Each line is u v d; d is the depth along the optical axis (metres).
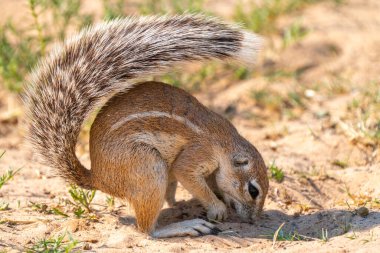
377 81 17.02
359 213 11.09
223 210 11.16
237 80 17.97
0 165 13.44
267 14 20.20
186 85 17.52
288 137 15.08
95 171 10.66
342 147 14.41
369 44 19.06
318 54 18.84
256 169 11.15
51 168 10.78
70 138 10.48
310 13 21.20
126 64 10.42
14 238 10.03
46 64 10.63
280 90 17.31
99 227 10.71
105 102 10.86
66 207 11.45
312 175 13.06
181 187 12.64
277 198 12.23
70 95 10.38
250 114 16.42
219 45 10.56
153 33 10.58
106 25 10.76
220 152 11.08
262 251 9.72
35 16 16.34
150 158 10.45
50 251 9.48
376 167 13.30
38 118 10.59
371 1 22.23
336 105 16.22
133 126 10.53
